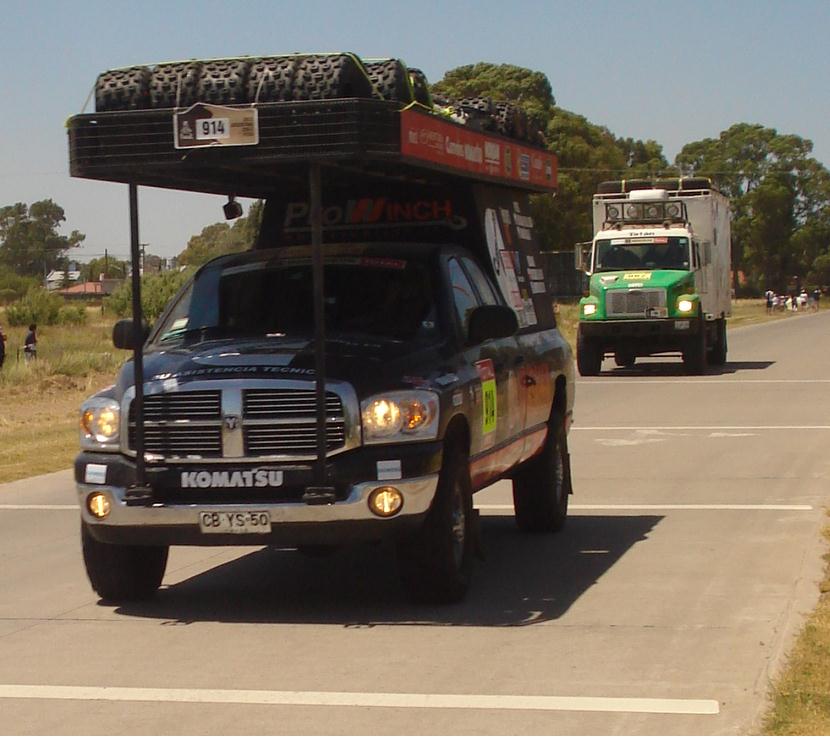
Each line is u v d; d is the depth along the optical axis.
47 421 24.22
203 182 9.92
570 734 6.12
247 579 9.94
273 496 8.12
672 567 10.00
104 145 8.27
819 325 66.00
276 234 10.96
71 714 6.61
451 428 8.60
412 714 6.46
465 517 8.87
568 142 88.31
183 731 6.29
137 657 7.67
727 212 36.81
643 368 34.66
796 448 17.12
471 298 9.88
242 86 8.21
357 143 7.91
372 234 10.76
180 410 8.22
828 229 152.25
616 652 7.54
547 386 11.22
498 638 7.92
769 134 156.75
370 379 8.22
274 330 9.35
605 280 31.64
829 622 7.97
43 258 186.00
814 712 6.26
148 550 9.07
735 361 36.56
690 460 16.23
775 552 10.48
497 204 11.10
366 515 8.03
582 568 10.03
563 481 11.82
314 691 6.89
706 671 7.11
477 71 92.94
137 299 8.39
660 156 135.75
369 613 8.66
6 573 10.43
